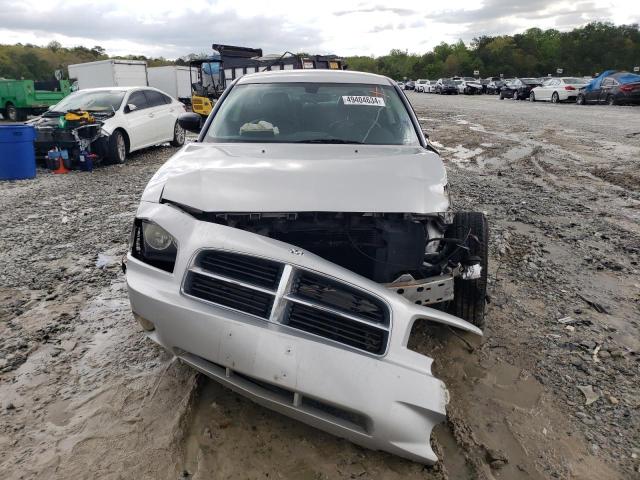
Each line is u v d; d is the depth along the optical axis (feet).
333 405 7.14
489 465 8.00
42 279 15.16
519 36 353.31
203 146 11.51
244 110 13.05
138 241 9.40
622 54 307.37
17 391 9.78
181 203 8.87
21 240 18.92
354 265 9.30
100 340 11.64
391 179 9.29
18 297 13.96
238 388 7.74
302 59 72.23
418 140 12.48
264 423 8.80
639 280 14.92
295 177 9.12
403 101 13.67
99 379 10.12
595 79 88.48
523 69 327.88
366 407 7.08
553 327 12.16
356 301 7.77
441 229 9.66
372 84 14.05
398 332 7.58
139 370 10.41
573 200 24.40
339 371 7.17
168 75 98.02
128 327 12.22
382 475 7.73
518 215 21.71
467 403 9.38
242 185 8.96
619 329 12.12
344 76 14.26
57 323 12.44
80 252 17.56
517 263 16.20
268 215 8.80
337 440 8.41
